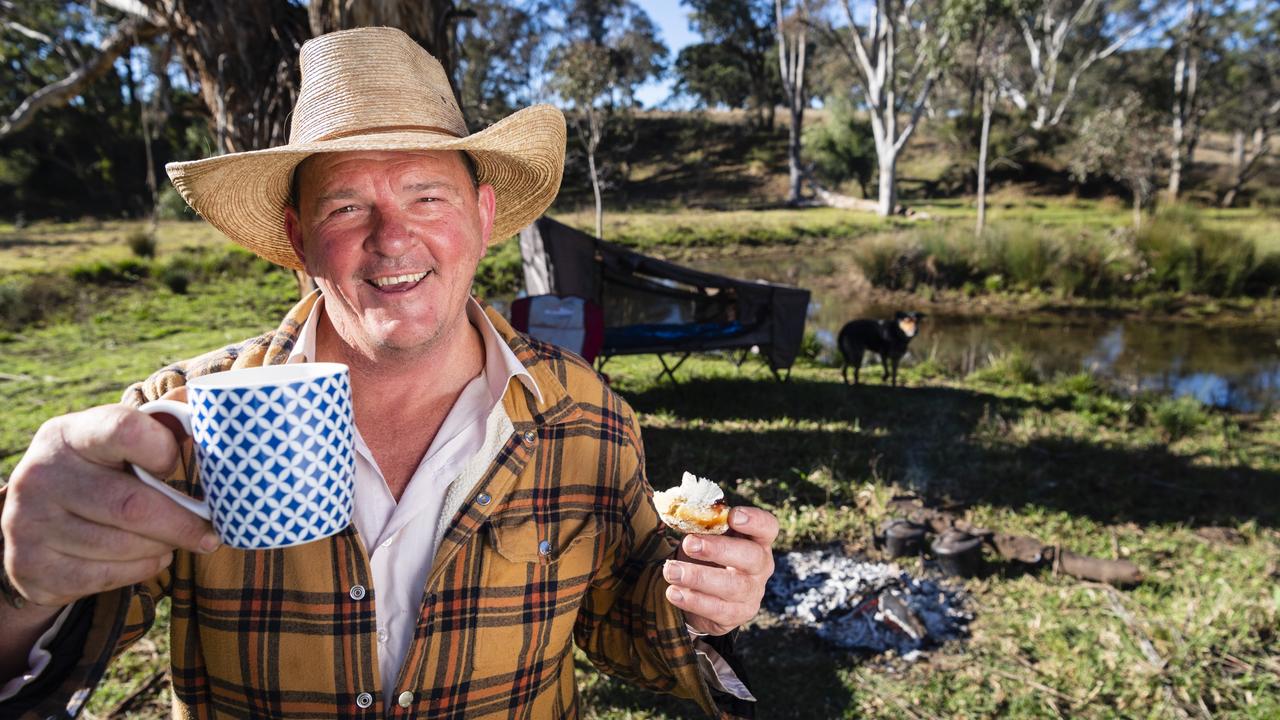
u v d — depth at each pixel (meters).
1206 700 3.34
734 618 1.04
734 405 8.41
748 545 1.02
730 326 9.17
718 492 1.05
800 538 4.88
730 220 30.97
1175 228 18.73
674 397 8.74
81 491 0.70
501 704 1.08
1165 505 5.65
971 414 8.22
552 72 30.58
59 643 0.81
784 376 10.10
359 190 1.06
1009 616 4.01
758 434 7.27
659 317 14.29
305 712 1.01
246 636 1.00
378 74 1.09
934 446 6.93
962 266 18.83
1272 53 39.75
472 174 1.24
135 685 3.21
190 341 11.81
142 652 3.46
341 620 1.00
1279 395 10.09
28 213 35.41
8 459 5.96
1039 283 18.28
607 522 1.19
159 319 13.51
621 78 44.59
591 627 1.28
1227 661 3.62
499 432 1.10
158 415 0.78
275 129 4.26
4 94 25.33
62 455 0.71
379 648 1.04
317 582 0.99
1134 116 23.47
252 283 17.08
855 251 20.77
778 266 23.19
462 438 1.11
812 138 42.72
